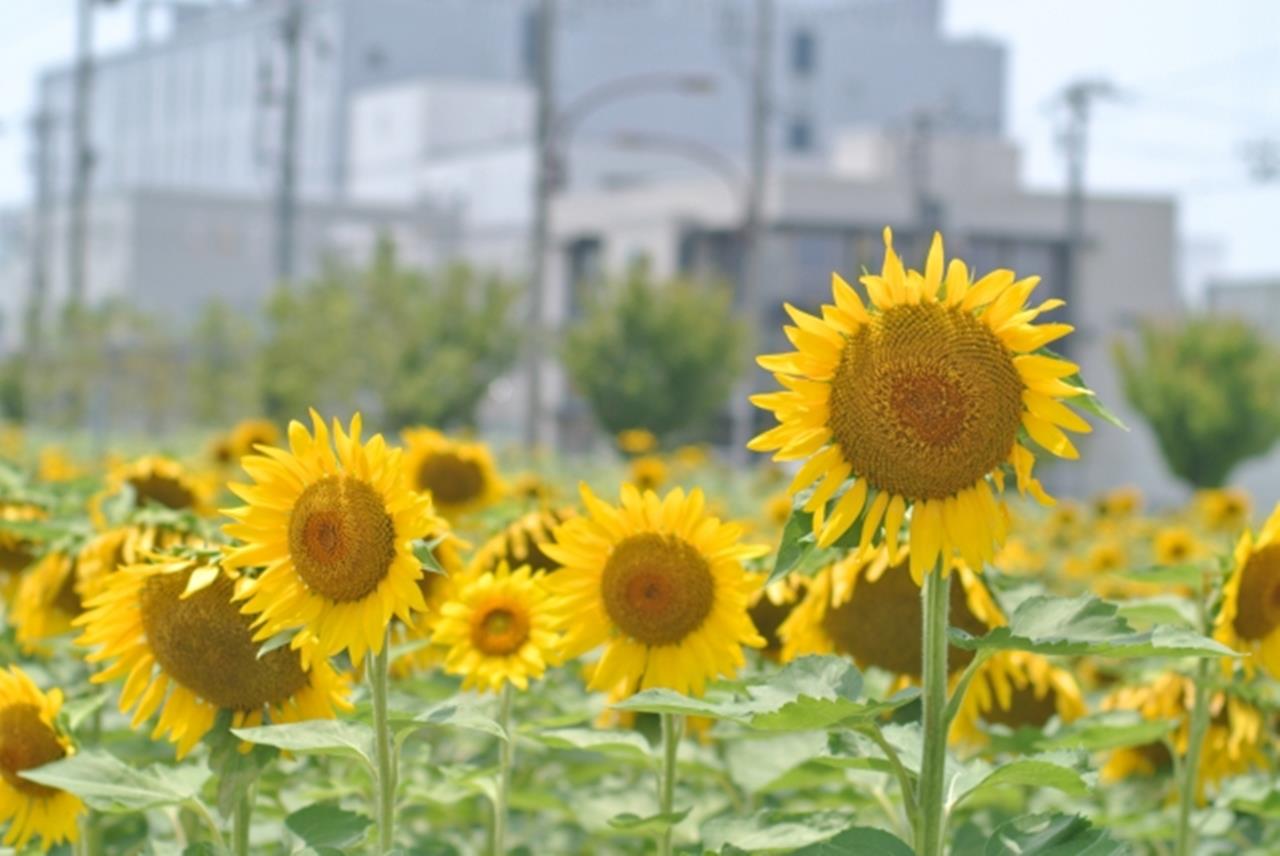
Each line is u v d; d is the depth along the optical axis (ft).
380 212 376.68
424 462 33.99
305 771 21.09
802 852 12.69
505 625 19.39
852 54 448.65
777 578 12.74
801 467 12.68
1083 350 286.46
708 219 279.28
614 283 216.54
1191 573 17.79
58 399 242.17
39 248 332.19
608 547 17.43
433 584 20.62
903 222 273.54
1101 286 290.15
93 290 400.06
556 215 311.88
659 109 423.64
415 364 216.95
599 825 20.29
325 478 14.32
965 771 13.52
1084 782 13.01
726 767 20.18
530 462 113.29
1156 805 22.62
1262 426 195.31
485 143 384.06
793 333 12.76
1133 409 201.57
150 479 27.66
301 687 15.64
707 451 142.31
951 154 294.66
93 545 20.43
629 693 17.47
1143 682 22.61
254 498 14.35
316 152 419.74
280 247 237.25
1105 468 279.49
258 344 235.61
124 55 474.90
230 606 15.46
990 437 12.48
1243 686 18.20
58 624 21.98
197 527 20.52
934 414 12.41
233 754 15.43
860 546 12.71
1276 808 18.86
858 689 12.91
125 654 15.81
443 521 14.32
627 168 382.22
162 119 460.14
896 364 12.51
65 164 494.59
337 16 416.05
